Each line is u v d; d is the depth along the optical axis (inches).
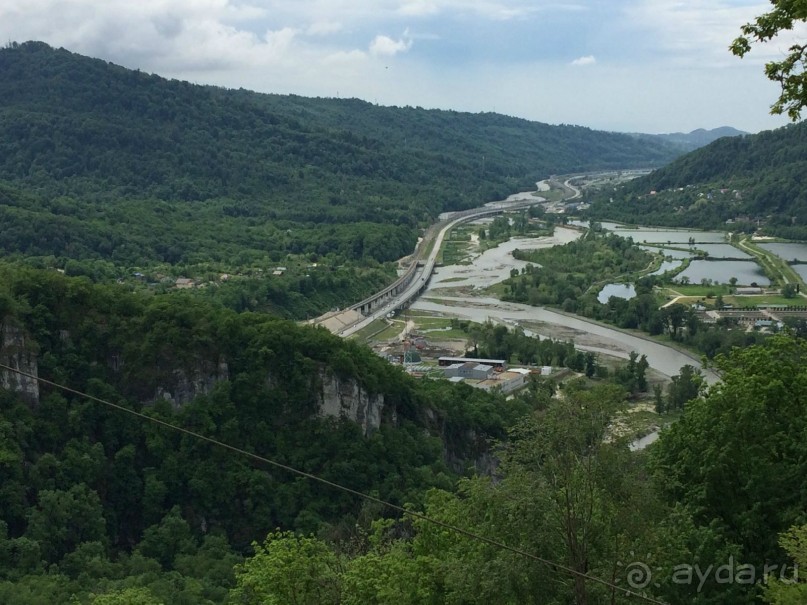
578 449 2161.7
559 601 2102.6
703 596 2407.7
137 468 5438.0
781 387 2930.6
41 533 4662.9
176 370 5905.5
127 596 3284.9
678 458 3043.8
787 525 2583.7
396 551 2839.6
